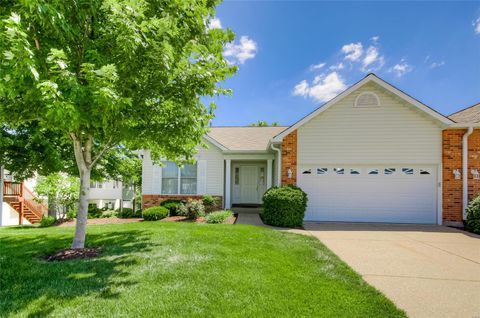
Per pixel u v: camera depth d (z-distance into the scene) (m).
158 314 2.66
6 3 3.19
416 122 9.65
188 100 4.58
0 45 2.59
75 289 3.19
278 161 10.77
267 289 3.32
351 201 9.81
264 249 5.26
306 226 8.77
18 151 9.34
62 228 8.62
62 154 9.79
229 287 3.34
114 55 3.88
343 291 3.35
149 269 3.93
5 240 5.98
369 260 4.89
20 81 2.81
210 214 9.84
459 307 3.08
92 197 19.34
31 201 15.25
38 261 4.37
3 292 3.09
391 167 9.72
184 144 5.82
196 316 2.64
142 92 4.26
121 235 6.43
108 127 4.57
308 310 2.85
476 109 11.19
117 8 3.30
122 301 2.91
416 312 2.95
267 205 8.97
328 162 9.92
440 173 9.42
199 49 4.31
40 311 2.67
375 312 2.87
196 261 4.34
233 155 12.37
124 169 12.86
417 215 9.51
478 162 9.22
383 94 9.81
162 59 3.70
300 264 4.40
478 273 4.25
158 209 10.82
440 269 4.43
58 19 3.25
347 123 9.92
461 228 8.55
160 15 4.22
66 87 3.13
